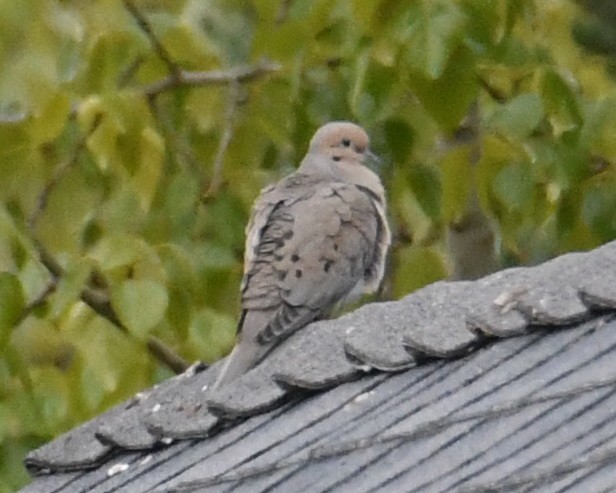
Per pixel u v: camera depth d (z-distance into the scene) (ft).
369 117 41.14
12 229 40.86
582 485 19.34
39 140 42.01
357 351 26.86
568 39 48.57
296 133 45.70
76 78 44.11
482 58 41.78
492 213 47.44
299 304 34.58
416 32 39.88
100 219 45.27
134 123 42.80
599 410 21.39
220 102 46.73
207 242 45.47
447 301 27.71
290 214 35.99
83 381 43.24
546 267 27.17
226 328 42.68
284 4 44.62
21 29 43.68
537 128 46.14
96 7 44.16
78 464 28.50
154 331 44.75
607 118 44.78
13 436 43.09
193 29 45.42
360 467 22.85
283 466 24.13
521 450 21.12
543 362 23.90
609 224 47.37
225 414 27.43
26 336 45.11
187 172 45.06
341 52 42.78
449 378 24.89
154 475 26.73
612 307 24.49
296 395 27.20
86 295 43.16
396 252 48.34
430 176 44.98
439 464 21.77
